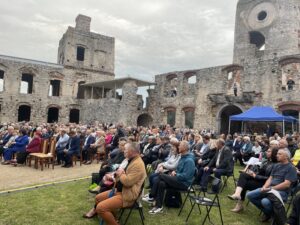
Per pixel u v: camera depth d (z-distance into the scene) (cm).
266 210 648
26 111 3878
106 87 3806
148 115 3192
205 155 1040
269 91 2256
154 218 688
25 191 853
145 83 3241
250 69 2392
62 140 1367
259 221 702
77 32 3953
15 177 1045
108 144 1483
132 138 955
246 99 2348
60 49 4256
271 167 758
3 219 630
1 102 3328
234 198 729
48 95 3622
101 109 3353
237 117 1959
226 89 2553
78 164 1389
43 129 1628
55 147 1317
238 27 3403
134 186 599
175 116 2922
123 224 634
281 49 3028
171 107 2967
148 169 1196
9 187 894
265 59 2305
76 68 3872
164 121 3027
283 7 3048
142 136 1617
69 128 1523
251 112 1969
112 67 4209
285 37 3012
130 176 594
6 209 693
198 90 2745
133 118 3056
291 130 2141
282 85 2328
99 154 1462
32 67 3528
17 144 1313
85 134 1591
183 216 713
